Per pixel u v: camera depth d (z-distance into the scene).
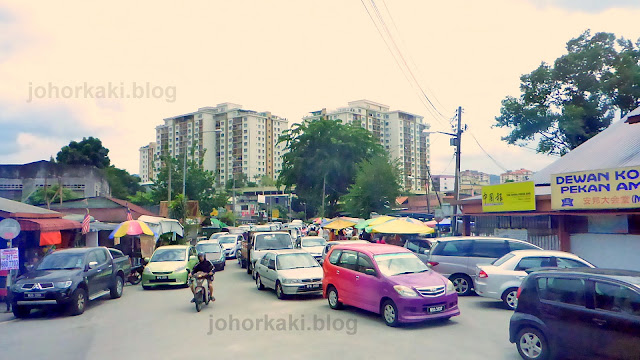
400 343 8.72
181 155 46.53
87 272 13.43
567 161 23.66
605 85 31.11
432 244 15.73
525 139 34.41
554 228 18.28
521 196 18.94
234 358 7.86
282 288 14.52
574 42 33.88
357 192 45.16
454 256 14.92
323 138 58.41
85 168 38.81
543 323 7.17
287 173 60.97
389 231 21.48
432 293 10.18
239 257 28.22
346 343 8.77
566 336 6.88
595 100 31.97
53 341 9.43
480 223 22.03
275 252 16.44
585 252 17.16
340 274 12.36
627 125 23.08
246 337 9.41
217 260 24.69
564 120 31.58
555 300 7.15
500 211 20.00
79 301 12.65
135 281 20.09
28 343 9.28
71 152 51.81
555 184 17.09
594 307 6.69
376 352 8.10
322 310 12.53
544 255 12.11
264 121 129.75
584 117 32.03
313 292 14.60
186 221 34.53
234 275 22.44
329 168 55.81
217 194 49.44
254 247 21.23
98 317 12.16
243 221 80.81
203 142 124.31
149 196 54.19
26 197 34.62
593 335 6.58
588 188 15.95
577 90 33.09
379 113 119.12
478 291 12.56
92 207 31.36
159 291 17.41
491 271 12.34
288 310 12.61
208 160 125.00
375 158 46.09
